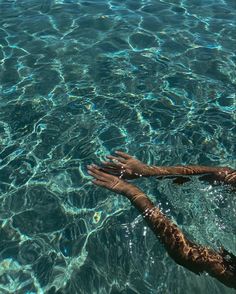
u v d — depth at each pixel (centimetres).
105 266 116
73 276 113
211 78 189
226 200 129
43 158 149
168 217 127
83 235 124
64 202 134
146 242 121
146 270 114
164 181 135
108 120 166
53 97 176
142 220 127
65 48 205
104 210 131
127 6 244
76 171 145
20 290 110
